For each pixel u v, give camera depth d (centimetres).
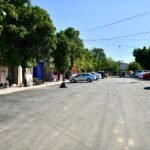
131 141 948
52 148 874
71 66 6806
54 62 6125
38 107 1819
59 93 2895
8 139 992
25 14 3759
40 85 4600
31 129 1149
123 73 10900
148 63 11206
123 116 1424
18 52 3806
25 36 3784
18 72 4809
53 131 1105
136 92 2866
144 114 1484
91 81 5756
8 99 2377
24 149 867
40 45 3922
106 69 15725
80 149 862
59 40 6006
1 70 4331
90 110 1638
